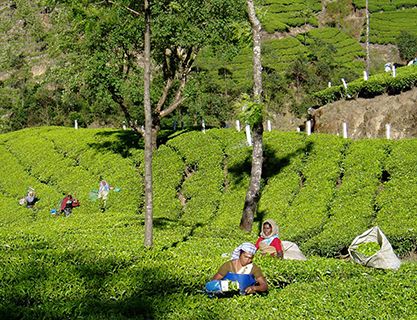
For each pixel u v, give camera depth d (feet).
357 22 278.26
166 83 108.68
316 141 89.35
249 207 70.54
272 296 35.37
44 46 289.12
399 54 227.81
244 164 91.25
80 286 36.24
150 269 40.29
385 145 81.92
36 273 38.52
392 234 61.41
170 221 76.07
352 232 63.82
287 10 289.12
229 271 35.42
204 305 32.96
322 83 177.27
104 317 30.66
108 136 123.95
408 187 70.90
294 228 68.74
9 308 31.55
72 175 109.50
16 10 334.65
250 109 68.59
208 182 89.86
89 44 99.50
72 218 79.51
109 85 100.68
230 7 98.53
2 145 140.46
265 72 183.73
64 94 107.86
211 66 206.39
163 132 116.57
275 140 94.27
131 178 98.32
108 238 56.39
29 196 102.12
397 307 33.09
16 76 250.57
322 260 44.70
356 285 37.73
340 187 76.13
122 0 53.93
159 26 98.32
